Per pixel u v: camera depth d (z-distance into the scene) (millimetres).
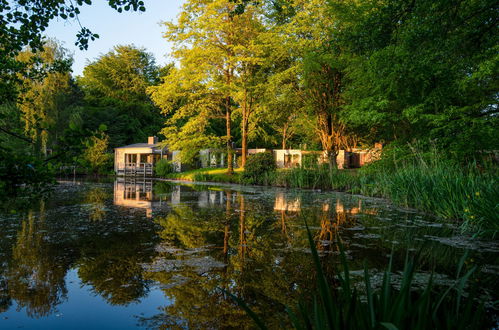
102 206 9711
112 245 5180
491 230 5496
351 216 7953
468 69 9297
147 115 45375
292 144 38312
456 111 9523
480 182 6789
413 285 3387
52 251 4809
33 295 3264
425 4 6438
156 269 4027
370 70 10953
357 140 26359
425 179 8758
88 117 37969
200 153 30453
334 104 18156
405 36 7223
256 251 4852
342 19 13227
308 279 3656
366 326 1406
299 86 19328
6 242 5320
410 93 11328
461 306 2840
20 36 3729
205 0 20562
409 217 7793
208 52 19953
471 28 7062
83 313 2865
